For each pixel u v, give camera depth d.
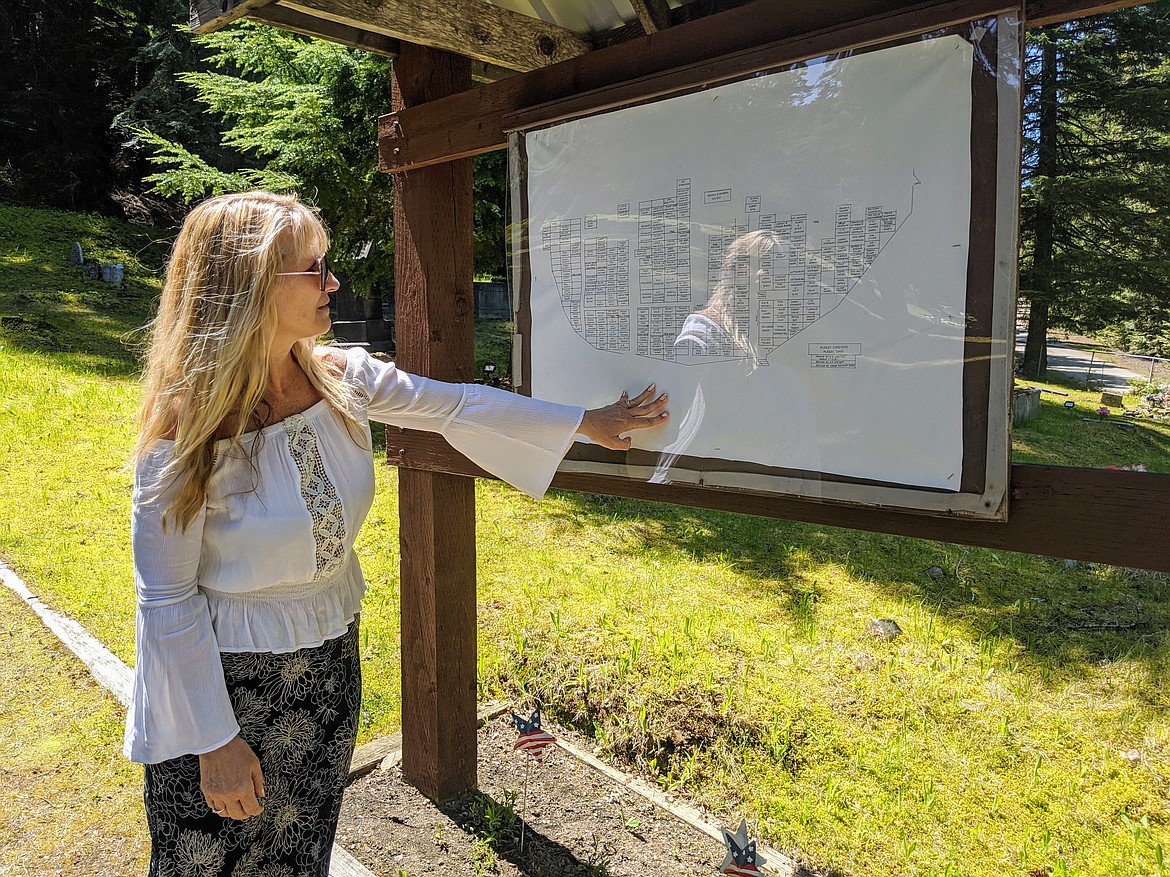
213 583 1.28
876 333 1.39
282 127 6.75
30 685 2.95
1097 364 13.15
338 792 1.48
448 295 2.24
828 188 1.42
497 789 2.44
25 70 16.47
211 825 1.31
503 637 3.33
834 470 1.47
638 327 1.76
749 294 1.56
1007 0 1.18
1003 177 1.22
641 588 3.85
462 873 2.06
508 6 2.55
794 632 3.37
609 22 2.55
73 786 2.42
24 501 4.68
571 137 1.83
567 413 1.70
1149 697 2.90
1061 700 2.89
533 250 1.97
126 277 12.67
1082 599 3.90
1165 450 7.80
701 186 1.60
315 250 1.30
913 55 1.30
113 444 5.71
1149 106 7.90
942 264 1.30
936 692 2.91
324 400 1.40
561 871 2.07
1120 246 8.34
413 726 2.41
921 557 4.43
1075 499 1.26
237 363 1.18
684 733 2.65
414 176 2.19
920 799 2.36
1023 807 2.33
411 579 2.33
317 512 1.32
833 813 2.30
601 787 2.47
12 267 11.67
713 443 1.65
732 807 2.35
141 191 18.30
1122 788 2.40
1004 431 1.26
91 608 3.52
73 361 7.72
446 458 2.16
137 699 1.22
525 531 4.73
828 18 1.41
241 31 7.20
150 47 14.95
